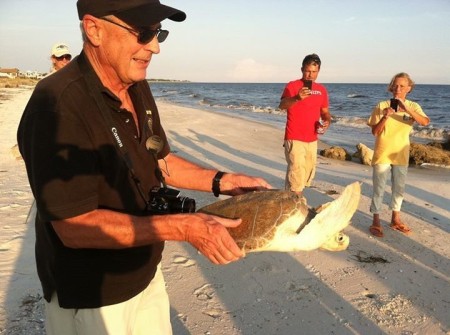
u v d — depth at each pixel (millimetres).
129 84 1813
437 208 6941
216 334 3307
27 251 4445
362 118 26250
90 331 1855
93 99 1686
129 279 1891
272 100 52562
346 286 4152
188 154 11328
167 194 1957
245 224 2453
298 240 2432
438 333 3441
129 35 1640
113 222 1636
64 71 1695
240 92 85500
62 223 1596
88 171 1629
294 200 2596
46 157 1542
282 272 4375
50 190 1542
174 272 4285
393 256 4934
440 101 48531
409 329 3482
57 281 1800
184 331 3326
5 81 59094
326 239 2459
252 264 4516
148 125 1985
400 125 5477
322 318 3590
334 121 24828
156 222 1668
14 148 8906
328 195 7312
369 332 3430
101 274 1811
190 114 23766
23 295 3633
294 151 5828
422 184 8586
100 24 1631
